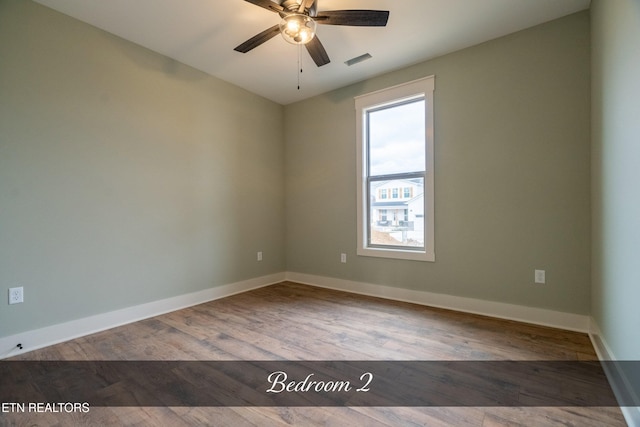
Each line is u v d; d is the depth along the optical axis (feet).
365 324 8.80
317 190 13.53
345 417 4.84
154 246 9.82
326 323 8.91
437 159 10.24
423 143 10.79
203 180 11.28
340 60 10.40
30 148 7.34
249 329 8.51
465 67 9.68
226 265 12.07
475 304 9.65
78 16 8.02
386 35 8.95
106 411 5.03
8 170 7.03
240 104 12.62
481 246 9.52
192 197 10.93
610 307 5.99
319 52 8.02
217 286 11.72
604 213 6.48
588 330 7.95
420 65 10.55
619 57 5.37
